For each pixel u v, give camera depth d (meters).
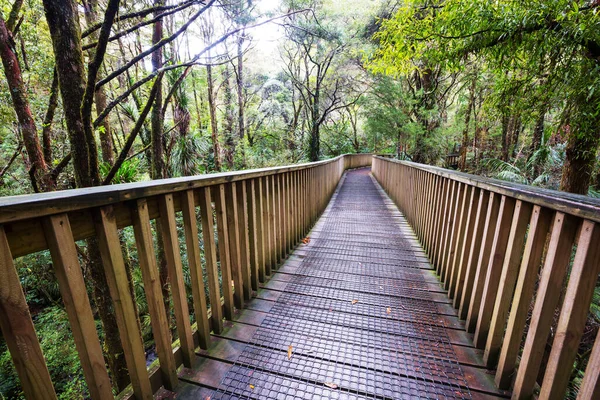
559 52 2.37
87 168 2.11
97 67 2.02
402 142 11.78
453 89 11.36
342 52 11.91
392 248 3.42
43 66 4.85
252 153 12.19
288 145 14.84
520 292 1.27
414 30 3.25
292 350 1.65
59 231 0.82
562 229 1.04
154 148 4.12
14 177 5.37
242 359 1.58
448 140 10.35
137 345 1.16
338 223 4.63
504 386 1.39
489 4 2.43
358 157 18.05
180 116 5.36
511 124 8.84
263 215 2.45
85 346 0.93
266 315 2.01
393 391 1.38
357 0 10.94
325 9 10.82
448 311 2.08
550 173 5.45
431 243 2.99
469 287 1.89
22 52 4.57
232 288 1.93
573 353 1.02
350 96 16.36
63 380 4.55
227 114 12.20
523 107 3.07
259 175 2.22
